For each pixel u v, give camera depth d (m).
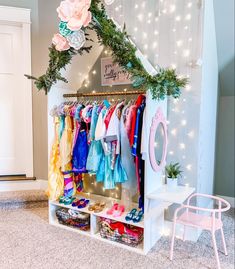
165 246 2.09
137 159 1.99
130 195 2.27
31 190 3.06
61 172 2.43
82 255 1.92
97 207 2.31
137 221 2.01
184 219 1.92
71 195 2.49
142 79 1.83
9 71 3.08
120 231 2.08
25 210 2.79
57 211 2.43
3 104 3.10
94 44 2.48
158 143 2.26
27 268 1.75
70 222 2.35
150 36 2.32
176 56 2.19
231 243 2.13
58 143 2.41
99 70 2.66
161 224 2.27
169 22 2.21
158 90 1.82
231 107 2.97
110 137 2.02
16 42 3.07
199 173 2.21
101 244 2.10
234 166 2.99
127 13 2.43
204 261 1.87
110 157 2.12
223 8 2.27
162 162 2.19
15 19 2.93
